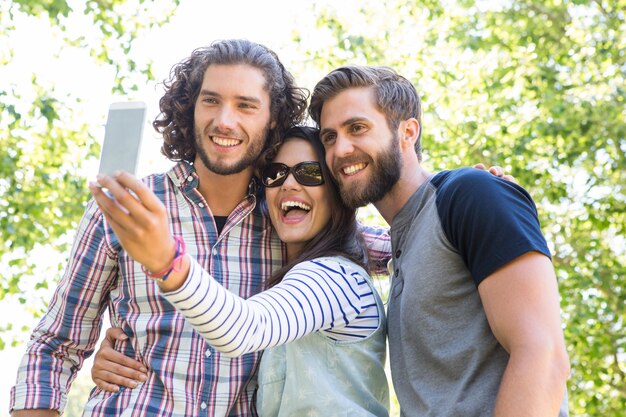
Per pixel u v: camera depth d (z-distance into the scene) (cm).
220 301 180
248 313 187
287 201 255
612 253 969
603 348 933
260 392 236
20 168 905
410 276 221
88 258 254
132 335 246
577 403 962
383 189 246
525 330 190
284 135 264
